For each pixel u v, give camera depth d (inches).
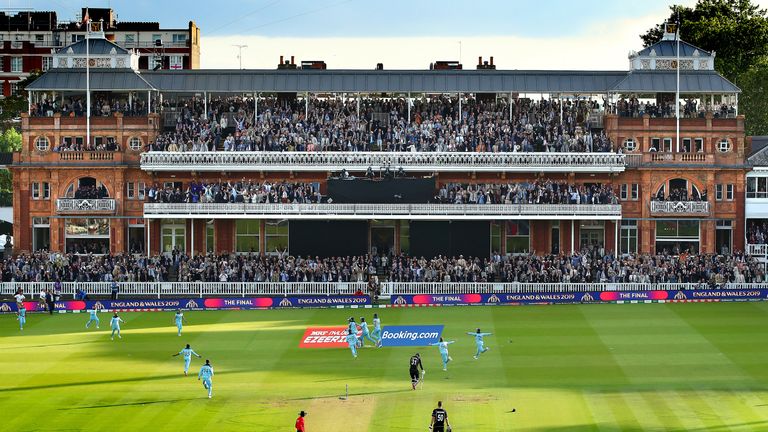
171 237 4087.1
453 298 3531.0
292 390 2359.7
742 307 3427.7
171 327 3147.1
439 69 4328.3
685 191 4084.6
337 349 2805.1
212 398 2293.3
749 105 5300.2
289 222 4020.7
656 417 2126.0
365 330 2834.6
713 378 2444.6
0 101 6781.5
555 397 2283.5
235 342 2901.1
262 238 4082.2
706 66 4259.4
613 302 3558.1
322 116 4178.2
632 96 4288.9
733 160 4109.3
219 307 3489.2
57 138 4128.9
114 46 4212.6
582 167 4013.3
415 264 3772.1
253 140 4062.5
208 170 4020.7
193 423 2110.0
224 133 4183.1
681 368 2546.8
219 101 4284.0
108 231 4069.9
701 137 4180.6
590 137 4089.6
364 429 2064.5
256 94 4197.8
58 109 4153.5
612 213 3954.2
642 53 4252.0
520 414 2154.3
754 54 5423.2
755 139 4520.2
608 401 2246.6
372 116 4215.1
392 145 4074.8
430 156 3996.1
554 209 3944.4
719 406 2204.7
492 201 3976.4
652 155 4084.6
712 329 3031.5
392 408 2204.7
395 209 3924.7
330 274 3673.7
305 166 3998.5
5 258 4099.4
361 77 4242.1
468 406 2215.8
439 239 4018.2
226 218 3981.3
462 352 2748.5
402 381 2436.0
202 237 4079.7
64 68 4190.5
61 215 4028.1
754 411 2164.1
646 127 4170.8
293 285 3609.7
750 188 4180.6
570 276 3673.7
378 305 3523.6
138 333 3048.7
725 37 5315.0
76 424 2110.0
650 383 2401.6
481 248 4020.7
